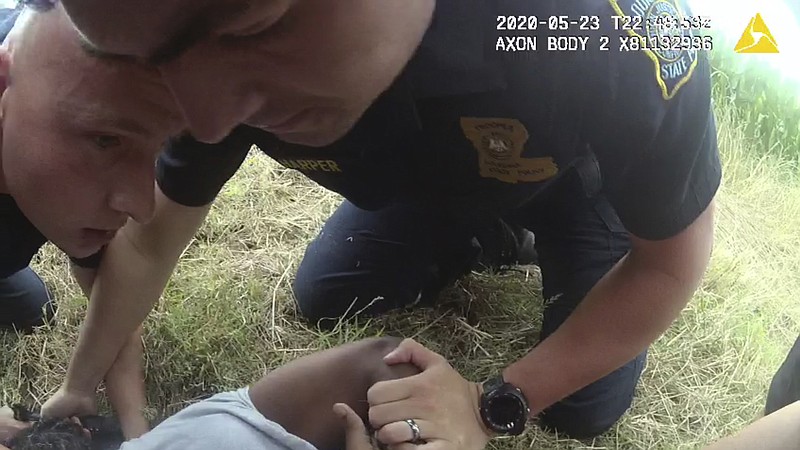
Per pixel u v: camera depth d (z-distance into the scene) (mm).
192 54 477
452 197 992
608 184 914
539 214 1314
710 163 924
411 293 1480
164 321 1406
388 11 519
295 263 1584
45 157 715
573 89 796
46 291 1406
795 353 1156
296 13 462
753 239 1781
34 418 1217
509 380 1069
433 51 724
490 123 819
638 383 1459
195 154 1000
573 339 1067
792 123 1936
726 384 1490
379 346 1100
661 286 1005
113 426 1244
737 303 1619
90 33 463
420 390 1009
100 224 778
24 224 1020
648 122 800
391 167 934
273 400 1054
